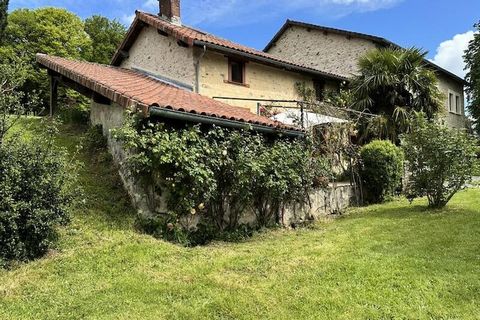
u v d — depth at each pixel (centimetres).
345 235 710
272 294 448
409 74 1462
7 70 560
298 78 1638
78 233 584
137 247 566
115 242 574
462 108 2728
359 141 1336
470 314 400
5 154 512
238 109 1005
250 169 719
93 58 3206
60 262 504
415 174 925
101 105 983
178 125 712
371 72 1488
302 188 876
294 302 429
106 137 923
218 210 727
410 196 946
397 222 785
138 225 652
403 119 1375
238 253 604
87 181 755
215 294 445
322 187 949
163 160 624
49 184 532
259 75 1475
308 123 1081
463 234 661
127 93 748
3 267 481
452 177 878
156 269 512
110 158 852
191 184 666
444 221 759
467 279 475
